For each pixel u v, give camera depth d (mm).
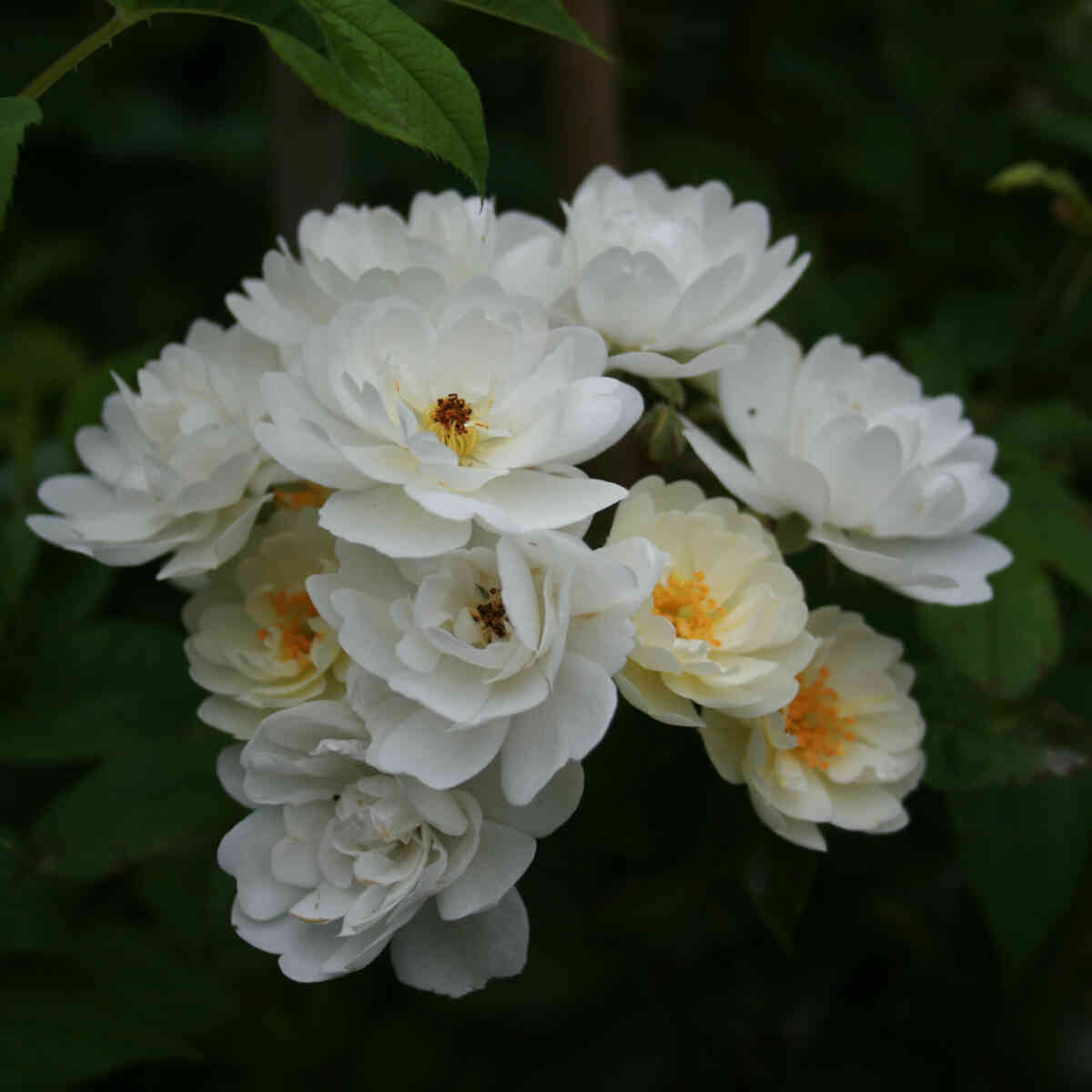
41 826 255
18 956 261
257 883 224
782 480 243
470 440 221
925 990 333
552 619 209
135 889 284
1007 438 315
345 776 224
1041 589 275
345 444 219
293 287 243
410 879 216
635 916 265
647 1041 322
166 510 243
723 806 261
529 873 267
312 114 315
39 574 291
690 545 236
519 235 264
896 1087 332
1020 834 267
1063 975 324
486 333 226
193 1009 264
